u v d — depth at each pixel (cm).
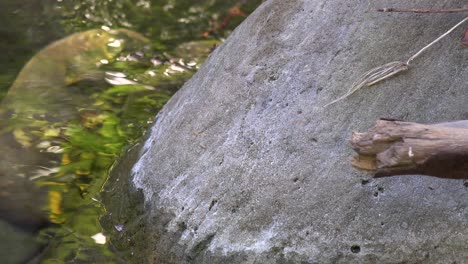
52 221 243
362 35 226
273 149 224
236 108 231
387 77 222
